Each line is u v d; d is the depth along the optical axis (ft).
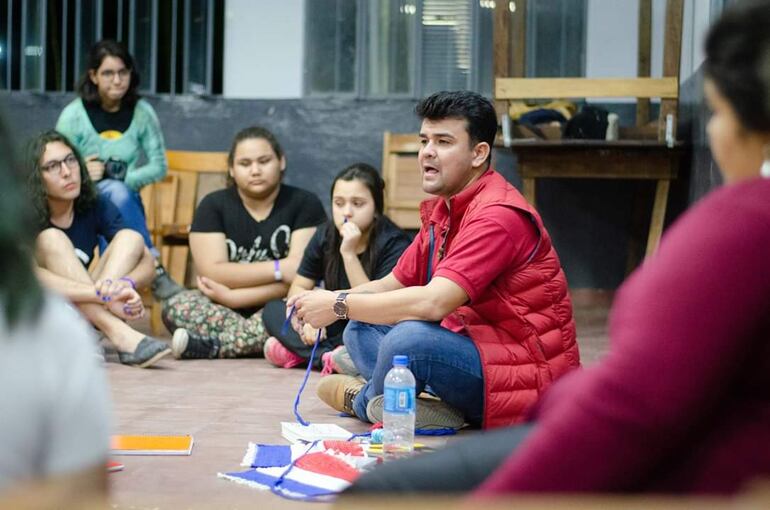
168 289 16.26
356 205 12.85
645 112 20.40
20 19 22.07
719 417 3.54
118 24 22.06
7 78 22.16
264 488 6.86
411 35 21.79
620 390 3.43
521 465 3.56
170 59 22.20
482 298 8.92
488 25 21.56
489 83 21.65
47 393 3.00
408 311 8.68
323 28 22.02
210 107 22.15
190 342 14.65
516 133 18.61
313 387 12.19
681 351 3.36
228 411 10.34
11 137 2.96
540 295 8.84
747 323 3.35
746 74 3.44
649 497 3.49
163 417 9.92
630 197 21.54
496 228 8.61
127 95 17.81
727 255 3.36
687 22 20.30
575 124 18.54
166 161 18.83
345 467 7.32
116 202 16.67
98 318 13.78
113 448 8.11
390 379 8.23
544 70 21.48
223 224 15.80
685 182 19.12
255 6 22.13
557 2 21.39
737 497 3.28
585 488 3.49
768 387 3.46
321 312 8.99
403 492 4.17
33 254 3.02
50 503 2.88
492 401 8.63
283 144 22.16
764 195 3.42
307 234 15.78
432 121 9.16
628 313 3.57
